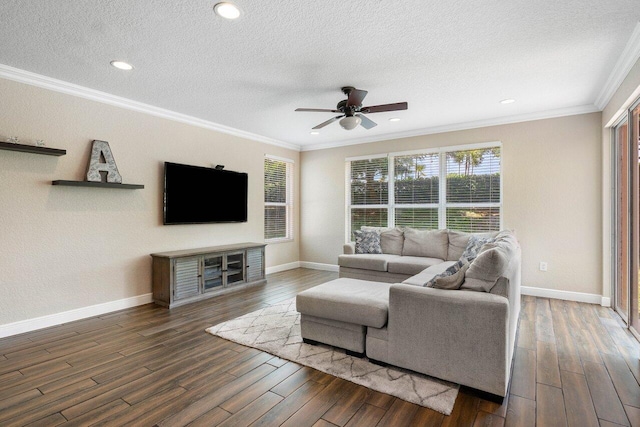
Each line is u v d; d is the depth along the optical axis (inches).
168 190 164.9
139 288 156.0
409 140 209.6
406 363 88.9
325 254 246.7
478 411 73.6
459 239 174.6
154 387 83.3
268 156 230.1
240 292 179.6
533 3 79.7
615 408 74.4
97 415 71.7
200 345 109.1
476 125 184.9
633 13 83.6
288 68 116.6
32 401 76.8
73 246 133.6
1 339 113.7
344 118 129.7
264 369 92.7
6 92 115.7
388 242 196.5
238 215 204.8
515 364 96.0
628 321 123.6
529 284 172.1
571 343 110.7
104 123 142.9
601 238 156.1
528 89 136.4
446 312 82.8
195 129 181.6
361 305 95.1
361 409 74.3
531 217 171.5
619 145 144.3
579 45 100.0
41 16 84.4
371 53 105.4
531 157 171.0
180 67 116.0
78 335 117.5
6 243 116.3
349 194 237.6
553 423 69.2
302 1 78.7
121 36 95.0
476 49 102.7
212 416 71.5
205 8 81.5
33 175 122.6
